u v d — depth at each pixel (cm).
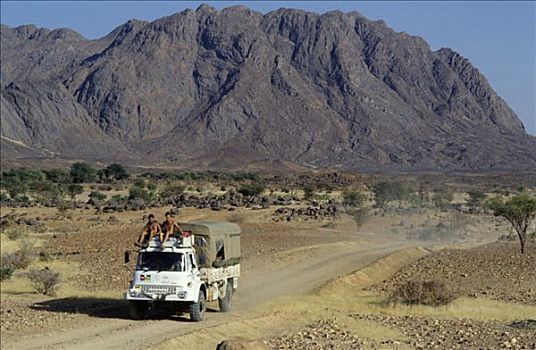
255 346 3103
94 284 7131
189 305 4878
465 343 4247
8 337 4375
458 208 17050
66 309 5525
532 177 17325
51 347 4028
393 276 7756
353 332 4578
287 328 4741
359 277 7588
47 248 10331
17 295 6419
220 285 5344
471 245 10756
